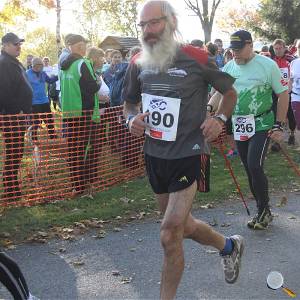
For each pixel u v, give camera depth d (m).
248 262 4.21
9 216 5.47
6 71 5.99
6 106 6.11
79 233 4.98
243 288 3.72
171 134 3.11
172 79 3.08
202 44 7.89
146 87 3.19
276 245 4.61
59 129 6.71
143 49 3.13
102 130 7.03
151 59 3.09
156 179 3.27
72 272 4.05
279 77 4.73
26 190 6.16
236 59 4.82
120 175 7.12
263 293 3.63
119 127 7.24
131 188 6.71
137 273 4.02
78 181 6.39
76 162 6.48
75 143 6.45
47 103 10.35
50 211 5.68
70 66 6.25
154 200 6.10
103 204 5.97
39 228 5.09
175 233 3.01
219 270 4.05
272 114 4.91
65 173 6.38
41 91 10.18
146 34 3.07
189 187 3.12
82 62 6.24
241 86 4.84
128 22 28.52
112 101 7.84
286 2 28.42
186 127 3.11
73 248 4.58
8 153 6.04
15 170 6.07
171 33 3.07
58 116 7.59
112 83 7.87
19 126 6.06
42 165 6.51
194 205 5.92
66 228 5.08
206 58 3.11
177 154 3.11
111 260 4.29
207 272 4.01
